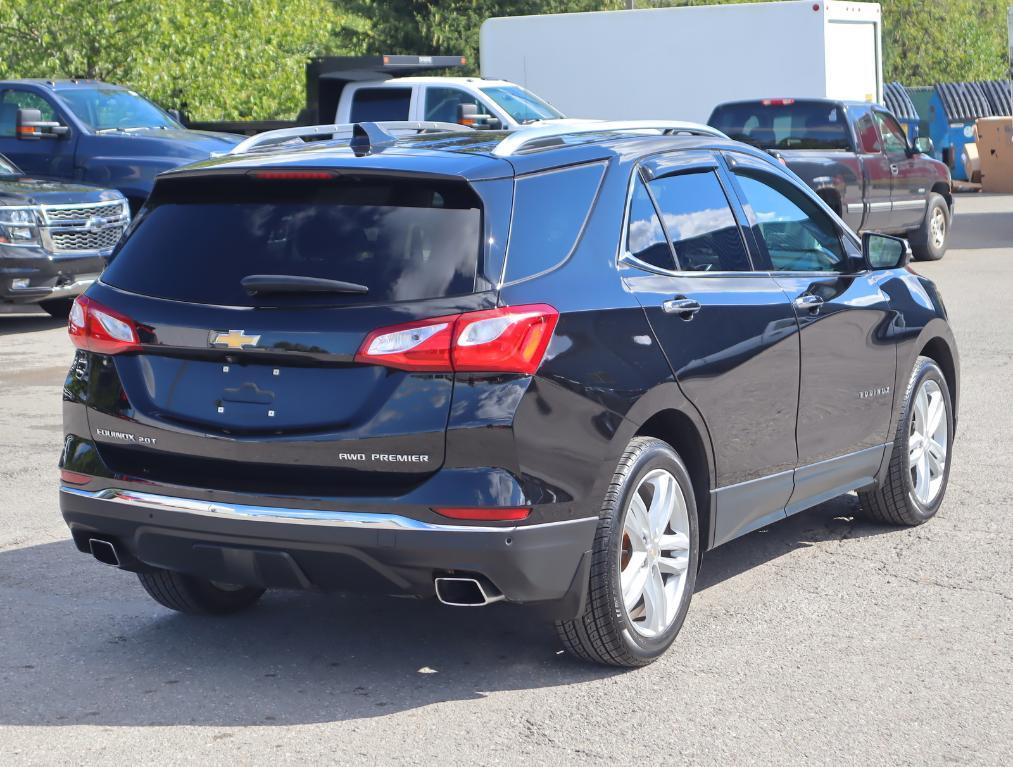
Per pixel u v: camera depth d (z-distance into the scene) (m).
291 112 28.58
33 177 14.87
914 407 6.42
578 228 4.56
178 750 4.07
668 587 4.80
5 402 10.04
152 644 5.02
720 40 22.53
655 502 4.69
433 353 4.11
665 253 4.91
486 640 5.04
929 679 4.59
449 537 4.12
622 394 4.45
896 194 18.23
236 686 4.60
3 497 7.24
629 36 23.30
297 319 4.23
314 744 4.11
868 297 6.04
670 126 5.36
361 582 4.26
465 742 4.11
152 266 4.57
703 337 4.88
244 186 4.55
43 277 13.70
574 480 4.29
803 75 21.91
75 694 4.53
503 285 4.22
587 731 4.19
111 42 23.58
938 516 6.71
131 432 4.52
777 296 5.38
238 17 26.64
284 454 4.25
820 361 5.61
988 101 36.41
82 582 5.79
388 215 4.33
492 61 24.53
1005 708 4.34
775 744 4.08
